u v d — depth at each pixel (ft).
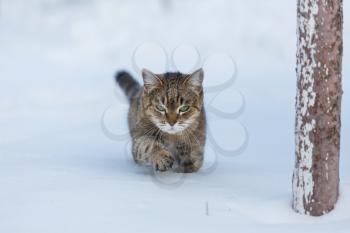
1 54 83.97
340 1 23.97
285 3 95.96
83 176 29.01
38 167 30.86
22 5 99.66
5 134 43.04
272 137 41.29
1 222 22.50
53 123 46.21
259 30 86.48
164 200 25.43
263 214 24.89
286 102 51.37
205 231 21.65
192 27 90.53
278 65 71.36
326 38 23.86
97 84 62.39
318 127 24.22
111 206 24.23
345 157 35.47
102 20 95.91
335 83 24.17
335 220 24.02
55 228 21.89
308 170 24.52
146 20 94.79
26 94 57.57
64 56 83.51
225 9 95.45
